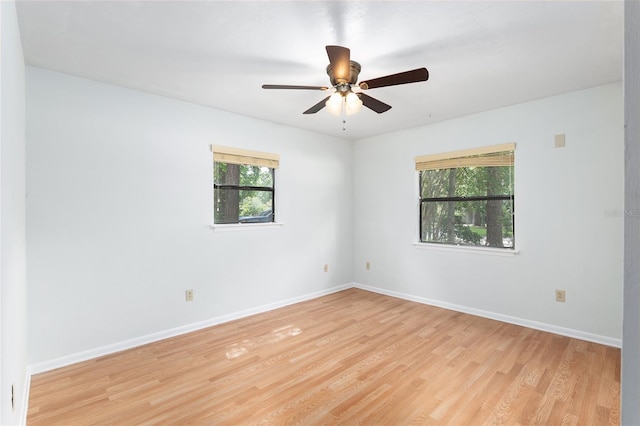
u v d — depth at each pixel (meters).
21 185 2.12
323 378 2.42
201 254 3.46
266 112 3.70
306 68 2.59
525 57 2.42
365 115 3.81
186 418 1.97
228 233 3.68
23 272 2.21
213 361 2.69
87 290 2.77
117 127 2.93
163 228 3.20
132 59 2.45
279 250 4.16
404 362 2.65
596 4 1.81
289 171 4.28
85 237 2.77
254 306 3.89
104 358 2.75
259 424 1.92
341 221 4.99
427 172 4.32
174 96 3.20
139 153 3.05
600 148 2.98
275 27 2.03
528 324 3.39
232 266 3.70
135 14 1.90
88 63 2.51
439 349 2.88
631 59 0.41
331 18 1.94
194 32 2.09
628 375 0.41
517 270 3.47
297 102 3.37
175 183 3.28
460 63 2.50
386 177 4.70
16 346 1.76
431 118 3.93
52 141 2.62
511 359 2.69
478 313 3.77
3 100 1.34
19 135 2.01
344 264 5.04
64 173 2.67
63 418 1.97
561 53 2.36
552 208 3.24
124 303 2.96
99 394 2.22
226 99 3.28
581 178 3.08
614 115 2.91
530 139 3.36
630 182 0.41
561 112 3.18
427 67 2.57
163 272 3.19
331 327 3.43
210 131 3.53
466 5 1.82
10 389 1.51
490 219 3.74
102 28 2.04
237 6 1.83
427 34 2.11
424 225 4.37
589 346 2.92
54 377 2.45
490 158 3.67
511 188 3.57
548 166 3.26
